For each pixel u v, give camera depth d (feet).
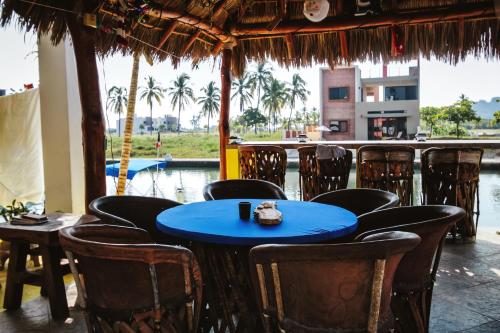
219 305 7.08
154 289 5.01
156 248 4.82
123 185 17.97
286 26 16.51
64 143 15.02
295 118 203.51
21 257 9.25
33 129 16.42
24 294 10.19
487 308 8.74
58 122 15.02
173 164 62.18
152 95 203.31
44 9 10.48
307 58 17.15
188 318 5.29
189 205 8.73
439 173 13.87
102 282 5.30
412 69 108.37
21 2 10.08
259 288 4.82
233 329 6.85
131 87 18.16
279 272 4.70
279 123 206.18
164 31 14.98
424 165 14.24
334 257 4.37
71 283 10.78
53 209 15.30
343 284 4.56
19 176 16.81
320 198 9.76
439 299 9.20
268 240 6.02
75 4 10.61
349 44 16.49
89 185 11.07
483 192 30.96
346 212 7.90
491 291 9.62
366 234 5.90
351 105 104.58
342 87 104.94
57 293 8.72
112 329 5.41
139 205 9.24
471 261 11.77
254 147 14.99
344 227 6.66
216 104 204.13
